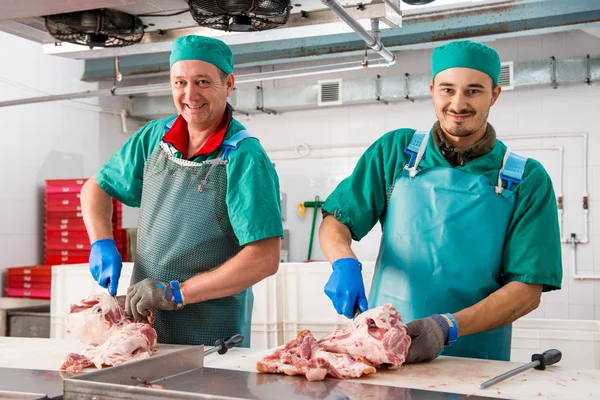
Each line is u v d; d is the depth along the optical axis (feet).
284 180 23.49
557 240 6.93
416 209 7.13
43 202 21.39
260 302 13.47
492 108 20.75
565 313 19.75
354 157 22.62
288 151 23.43
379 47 11.12
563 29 17.37
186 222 7.37
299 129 23.32
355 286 6.64
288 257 23.16
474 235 6.90
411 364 6.33
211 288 6.99
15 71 20.43
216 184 7.30
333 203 7.57
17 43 20.53
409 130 7.66
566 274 19.79
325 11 10.14
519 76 19.44
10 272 19.20
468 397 4.98
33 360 6.69
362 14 10.12
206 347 7.29
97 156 23.81
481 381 5.66
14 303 18.99
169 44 10.99
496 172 7.06
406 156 7.43
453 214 6.95
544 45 20.25
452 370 6.07
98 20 9.70
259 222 6.98
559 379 5.74
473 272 6.91
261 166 7.26
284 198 23.20
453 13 16.96
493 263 6.93
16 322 16.47
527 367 5.94
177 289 7.07
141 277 7.66
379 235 22.03
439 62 6.86
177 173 7.52
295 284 13.46
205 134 7.64
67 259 20.03
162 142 7.81
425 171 7.16
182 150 7.59
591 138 19.69
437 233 7.00
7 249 19.95
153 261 7.53
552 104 20.11
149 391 4.57
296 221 23.25
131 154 8.27
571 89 19.89
